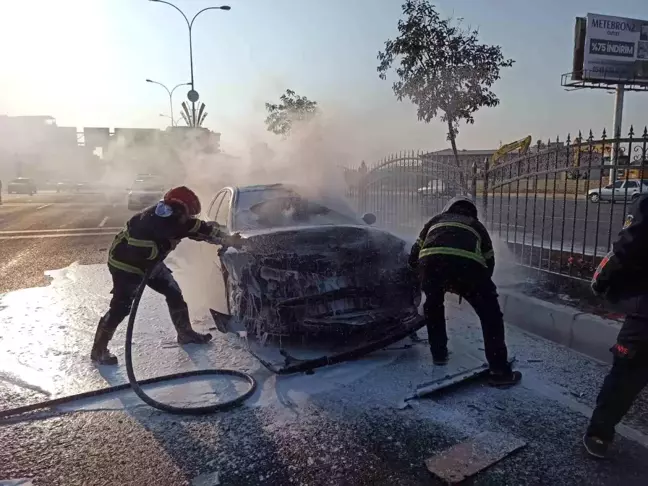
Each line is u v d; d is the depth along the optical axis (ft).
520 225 35.96
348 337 12.91
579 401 10.93
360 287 13.24
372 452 9.12
